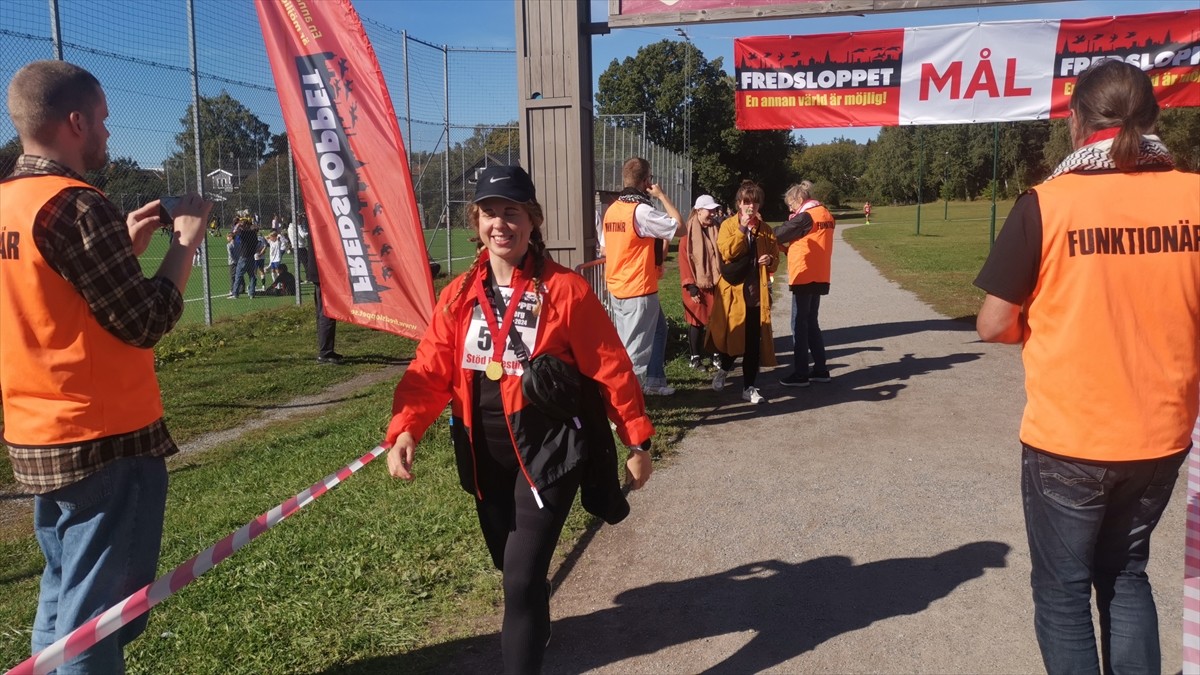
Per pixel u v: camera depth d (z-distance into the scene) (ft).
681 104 203.62
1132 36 27.20
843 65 29.35
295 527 14.39
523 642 8.34
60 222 6.91
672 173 96.27
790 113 30.01
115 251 7.06
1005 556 12.90
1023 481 7.91
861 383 24.71
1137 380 7.09
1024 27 27.86
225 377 29.45
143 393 7.63
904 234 116.47
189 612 11.64
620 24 22.52
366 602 11.73
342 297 18.39
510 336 8.45
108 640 7.52
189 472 19.25
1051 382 7.38
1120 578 7.75
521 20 22.22
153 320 7.27
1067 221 7.16
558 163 22.54
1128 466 7.14
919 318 36.99
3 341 7.14
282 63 17.39
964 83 28.68
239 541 7.66
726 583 12.33
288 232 61.62
